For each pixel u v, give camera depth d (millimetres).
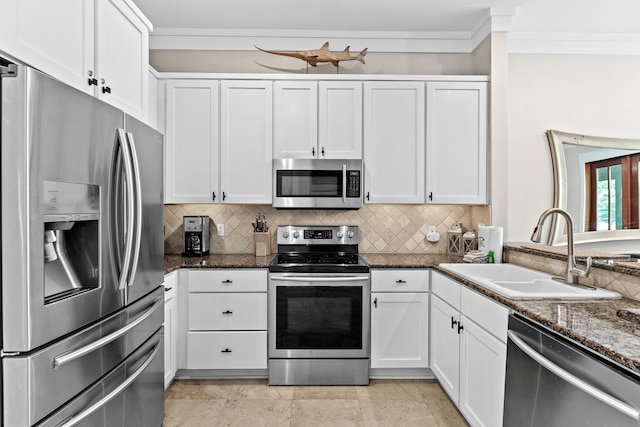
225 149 3238
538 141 3564
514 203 3561
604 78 3561
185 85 3225
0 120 1178
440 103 3279
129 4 2002
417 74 3582
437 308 2859
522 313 1672
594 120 3564
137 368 1827
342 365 2992
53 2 1433
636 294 1823
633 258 2242
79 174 1414
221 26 3412
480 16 3236
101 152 1547
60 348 1324
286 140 3262
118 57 1914
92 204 1509
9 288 1180
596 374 1227
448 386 2609
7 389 1194
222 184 3242
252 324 2986
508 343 1764
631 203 3506
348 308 2980
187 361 2979
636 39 3527
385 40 3535
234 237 3584
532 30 3465
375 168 3281
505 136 3215
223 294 2977
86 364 1457
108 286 1592
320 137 3262
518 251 2857
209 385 2977
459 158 3289
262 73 3445
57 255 1484
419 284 3018
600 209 3512
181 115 3229
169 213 3562
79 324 1414
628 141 3529
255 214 3586
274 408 2637
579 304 1757
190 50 3518
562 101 3564
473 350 2217
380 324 3020
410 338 3023
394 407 2650
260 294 2982
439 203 3285
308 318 2975
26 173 1180
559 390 1401
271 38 3502
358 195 3221
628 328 1403
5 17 1204
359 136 3266
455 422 2465
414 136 3279
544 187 3566
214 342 2982
